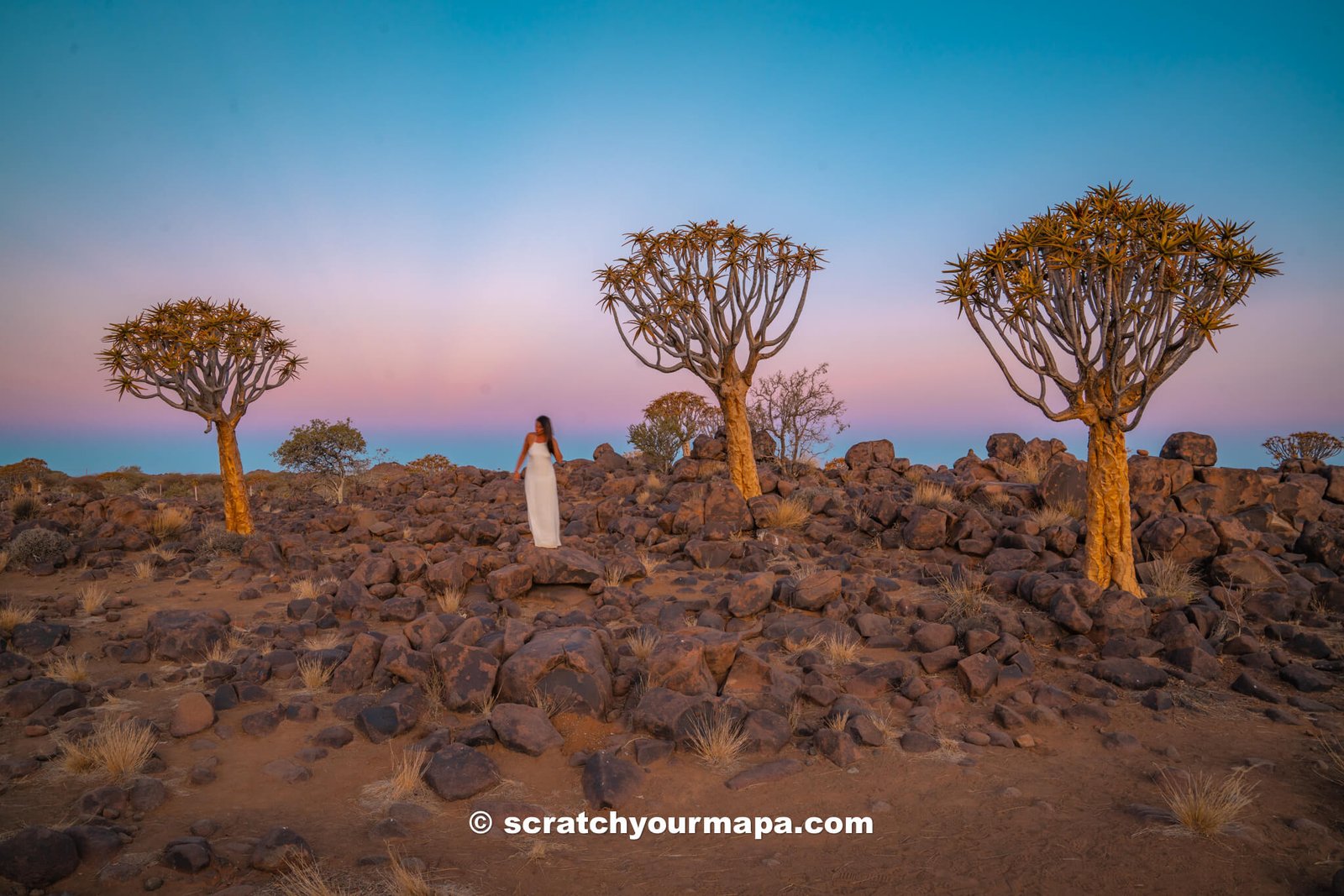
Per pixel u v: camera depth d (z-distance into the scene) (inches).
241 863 170.4
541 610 376.8
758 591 357.7
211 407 594.2
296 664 296.2
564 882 169.0
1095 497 357.4
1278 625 324.8
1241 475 513.7
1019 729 246.7
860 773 220.4
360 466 996.6
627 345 593.0
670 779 218.5
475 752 221.5
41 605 387.9
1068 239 324.2
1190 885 160.6
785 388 784.3
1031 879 164.4
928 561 453.7
